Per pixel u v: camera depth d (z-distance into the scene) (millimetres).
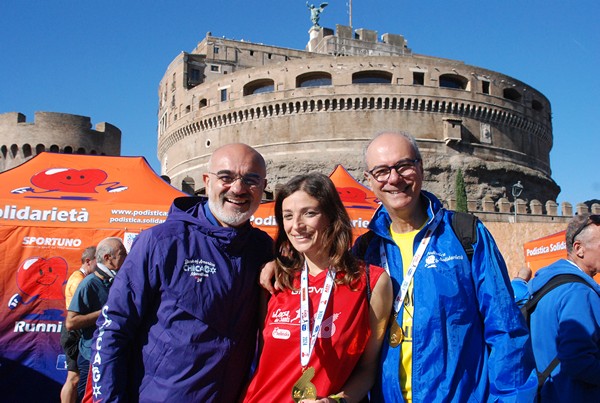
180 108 61531
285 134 52562
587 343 3693
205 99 58031
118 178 10023
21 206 9102
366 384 3309
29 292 8625
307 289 3396
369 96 51375
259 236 3982
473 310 3248
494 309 3158
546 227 24688
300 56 68000
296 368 3219
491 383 3086
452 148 51719
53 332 8516
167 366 3285
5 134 51188
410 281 3369
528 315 4293
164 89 67812
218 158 3639
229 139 55000
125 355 3410
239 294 3541
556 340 3959
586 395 3811
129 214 9461
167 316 3354
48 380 8266
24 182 9539
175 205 3867
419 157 3482
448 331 3188
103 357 3301
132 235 9375
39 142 50906
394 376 3248
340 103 51719
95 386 3275
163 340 3330
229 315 3477
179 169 59812
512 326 3107
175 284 3381
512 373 3020
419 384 3135
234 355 3467
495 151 53875
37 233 9008
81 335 6570
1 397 8000
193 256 3461
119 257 6641
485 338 3219
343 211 3480
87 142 52438
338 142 51188
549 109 63125
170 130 62188
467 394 3107
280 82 53625
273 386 3258
